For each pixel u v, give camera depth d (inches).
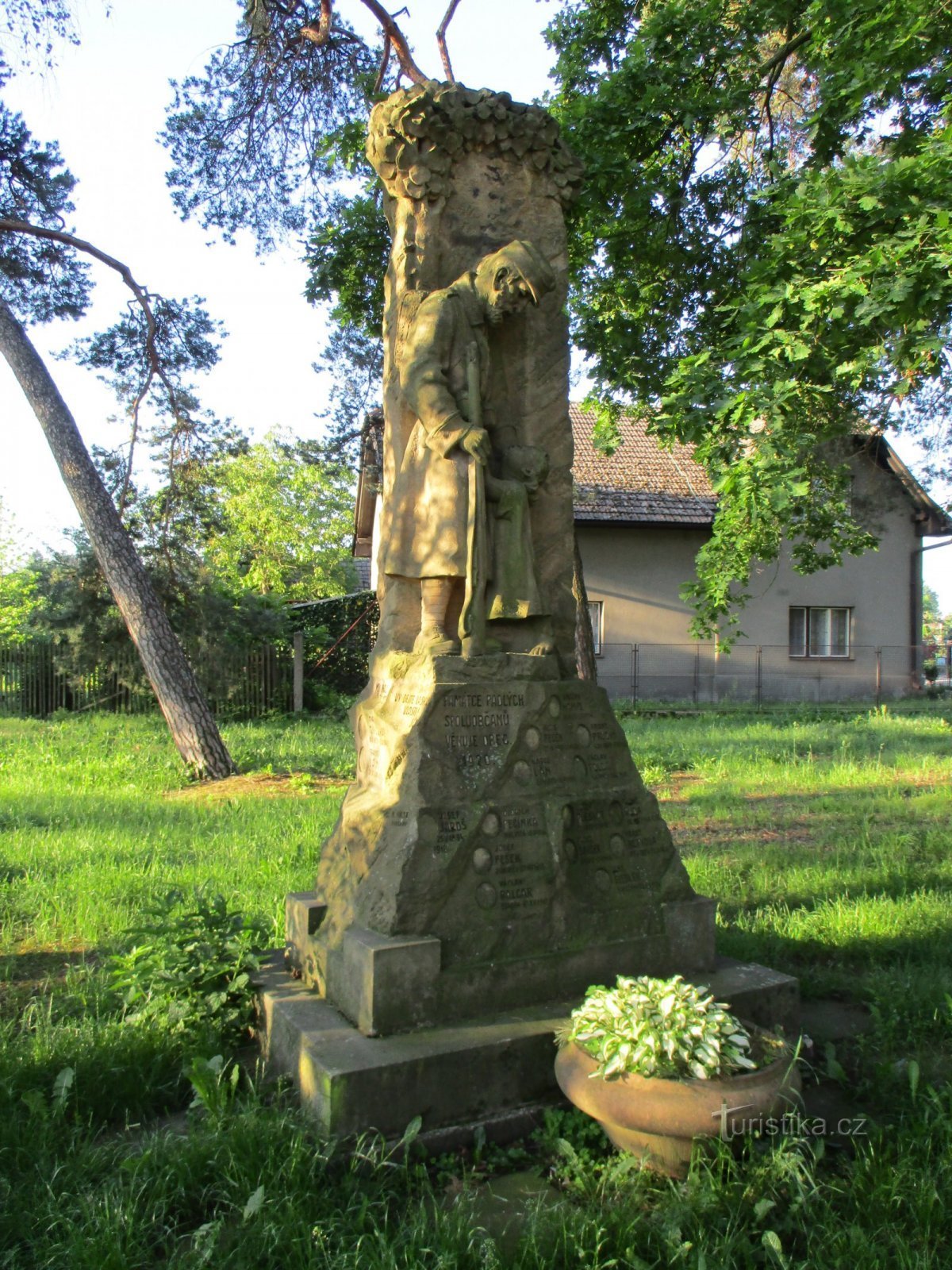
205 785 454.9
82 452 499.5
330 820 342.6
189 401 632.4
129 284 561.3
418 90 179.5
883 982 183.6
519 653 171.5
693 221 414.6
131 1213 110.3
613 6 414.9
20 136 543.2
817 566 487.2
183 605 751.7
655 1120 116.8
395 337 184.1
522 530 175.5
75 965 204.1
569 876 161.8
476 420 172.2
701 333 431.5
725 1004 136.9
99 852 290.5
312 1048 136.6
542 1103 140.7
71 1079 139.6
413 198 180.9
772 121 413.7
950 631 2289.6
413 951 144.7
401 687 167.8
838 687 936.3
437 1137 132.3
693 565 898.1
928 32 267.6
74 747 551.8
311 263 503.5
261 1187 112.3
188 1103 145.9
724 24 369.1
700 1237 107.7
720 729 666.2
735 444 272.5
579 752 169.3
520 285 174.2
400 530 176.4
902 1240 107.9
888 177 233.8
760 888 255.0
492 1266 103.0
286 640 817.5
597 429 492.7
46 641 799.7
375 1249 106.7
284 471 1663.4
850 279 231.1
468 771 157.0
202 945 170.6
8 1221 111.0
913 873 266.7
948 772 480.1
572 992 158.2
